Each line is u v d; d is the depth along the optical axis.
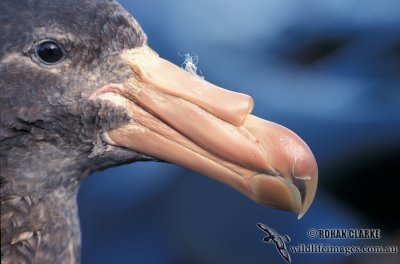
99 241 1.40
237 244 1.36
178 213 1.38
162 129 1.18
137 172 1.41
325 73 1.43
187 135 1.17
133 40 1.18
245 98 1.18
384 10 1.44
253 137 1.17
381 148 1.36
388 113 1.37
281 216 1.37
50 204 1.18
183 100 1.18
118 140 1.18
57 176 1.18
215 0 1.48
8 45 1.16
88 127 1.17
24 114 1.17
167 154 1.18
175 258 1.37
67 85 1.17
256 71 1.44
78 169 1.18
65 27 1.17
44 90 1.17
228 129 1.17
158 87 1.18
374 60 1.42
